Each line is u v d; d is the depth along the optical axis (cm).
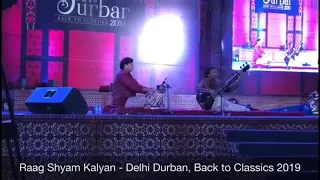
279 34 917
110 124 466
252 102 909
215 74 680
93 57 835
